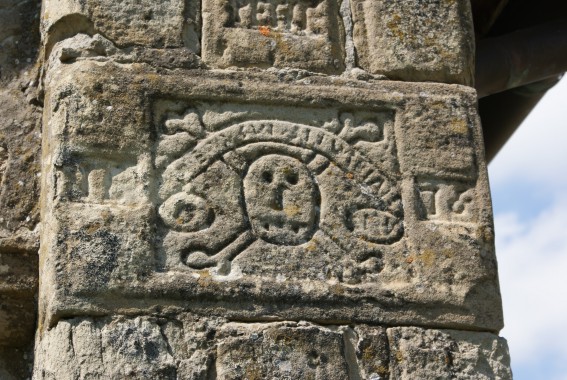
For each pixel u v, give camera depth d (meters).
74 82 3.85
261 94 3.95
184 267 3.67
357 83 4.06
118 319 3.56
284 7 4.13
